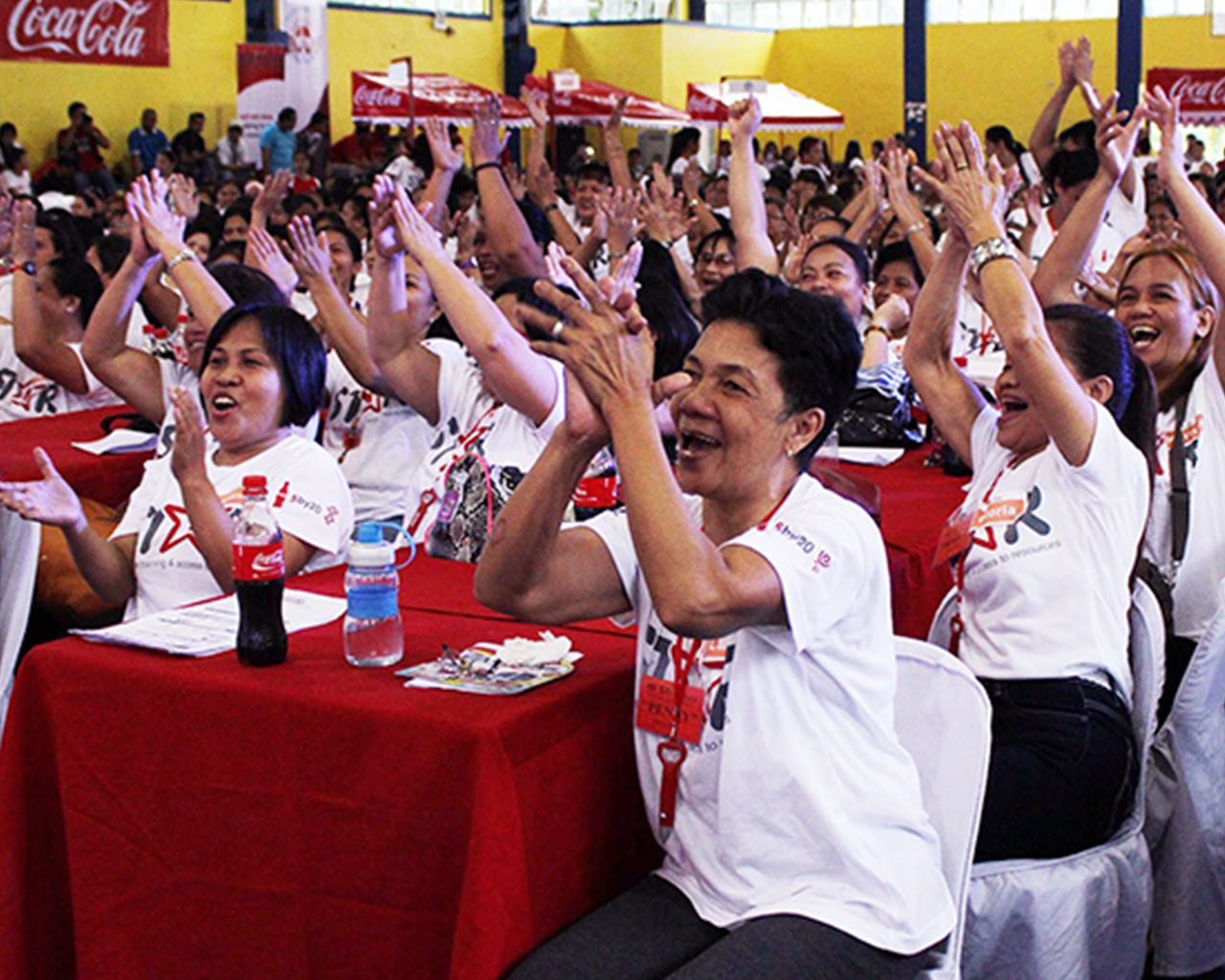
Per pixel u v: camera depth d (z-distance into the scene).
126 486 3.95
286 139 15.84
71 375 4.71
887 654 2.01
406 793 1.96
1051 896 2.34
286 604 2.48
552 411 2.92
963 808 2.13
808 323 1.94
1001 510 2.62
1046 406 2.49
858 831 1.93
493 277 5.19
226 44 19.59
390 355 3.33
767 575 1.86
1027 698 2.50
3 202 4.96
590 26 25.12
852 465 3.94
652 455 1.83
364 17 21.59
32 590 3.08
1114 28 24.58
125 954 2.21
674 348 2.99
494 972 1.89
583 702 2.05
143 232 3.77
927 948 1.93
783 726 1.93
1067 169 5.87
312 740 2.01
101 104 18.36
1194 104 13.49
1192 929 2.73
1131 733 2.52
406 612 2.48
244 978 2.12
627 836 2.17
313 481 2.76
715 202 10.92
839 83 26.70
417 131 16.78
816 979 1.83
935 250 4.48
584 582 2.08
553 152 13.73
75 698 2.18
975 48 25.53
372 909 2.02
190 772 2.11
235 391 2.77
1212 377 3.15
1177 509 3.09
